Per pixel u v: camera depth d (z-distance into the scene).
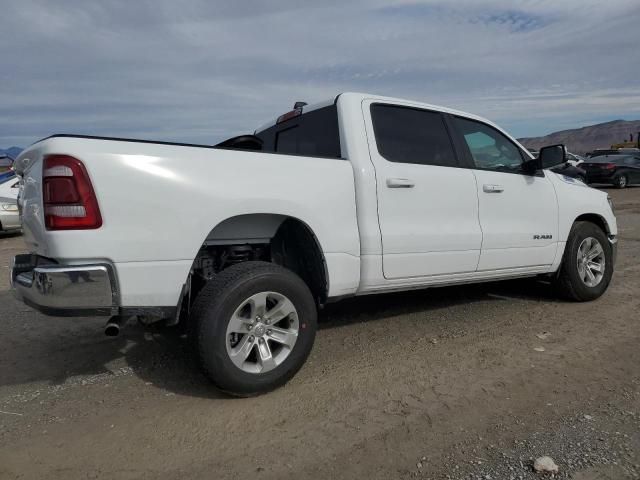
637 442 2.62
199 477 2.41
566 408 2.99
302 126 4.36
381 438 2.71
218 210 3.04
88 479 2.40
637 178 22.30
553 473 2.37
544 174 5.04
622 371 3.50
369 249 3.72
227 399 3.19
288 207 3.31
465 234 4.25
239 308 3.06
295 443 2.68
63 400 3.22
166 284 2.93
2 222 11.73
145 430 2.83
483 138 4.71
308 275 3.83
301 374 3.55
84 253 2.71
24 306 5.48
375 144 3.86
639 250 8.23
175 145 3.00
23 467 2.50
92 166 2.71
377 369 3.61
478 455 2.54
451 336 4.28
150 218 2.85
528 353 3.86
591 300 5.31
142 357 3.95
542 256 4.90
